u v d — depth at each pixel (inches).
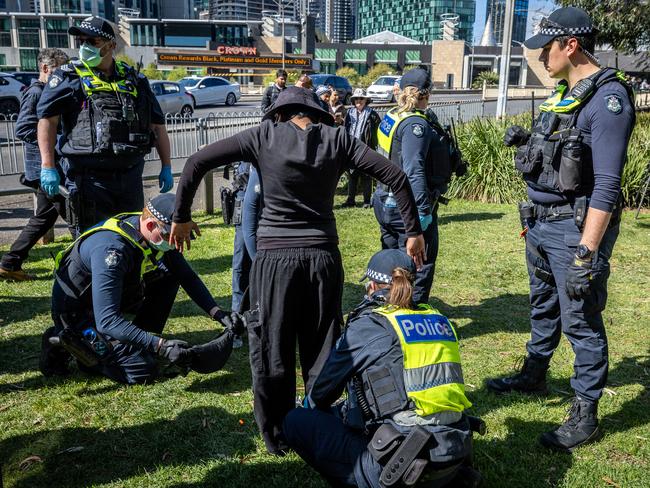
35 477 114.2
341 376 96.3
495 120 454.9
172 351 128.4
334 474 97.5
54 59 214.2
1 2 4050.2
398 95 161.0
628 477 115.8
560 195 119.1
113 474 115.8
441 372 91.5
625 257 264.7
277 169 107.0
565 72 118.1
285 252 108.7
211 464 119.0
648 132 416.2
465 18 7559.1
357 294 218.2
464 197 402.9
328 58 2982.3
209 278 229.3
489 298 214.8
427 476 89.3
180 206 110.7
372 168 110.0
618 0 595.2
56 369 150.3
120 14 2484.0
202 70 2065.7
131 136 164.2
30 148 211.9
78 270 137.9
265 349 113.3
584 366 123.0
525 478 115.6
